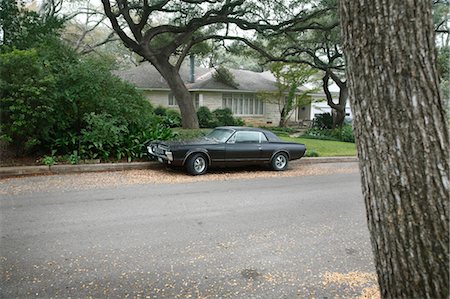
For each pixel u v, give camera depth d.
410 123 1.73
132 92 11.45
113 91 10.73
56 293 3.16
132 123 11.34
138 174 9.15
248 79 27.52
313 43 21.03
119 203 6.27
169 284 3.38
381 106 1.78
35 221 5.16
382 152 1.80
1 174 8.35
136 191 7.26
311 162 12.46
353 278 3.59
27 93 8.85
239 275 3.61
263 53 19.03
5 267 3.65
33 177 8.38
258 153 9.95
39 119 9.38
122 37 17.42
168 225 5.13
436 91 1.74
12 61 8.69
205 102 24.55
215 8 17.89
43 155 10.09
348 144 17.48
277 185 8.30
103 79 10.48
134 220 5.32
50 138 10.06
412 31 1.72
